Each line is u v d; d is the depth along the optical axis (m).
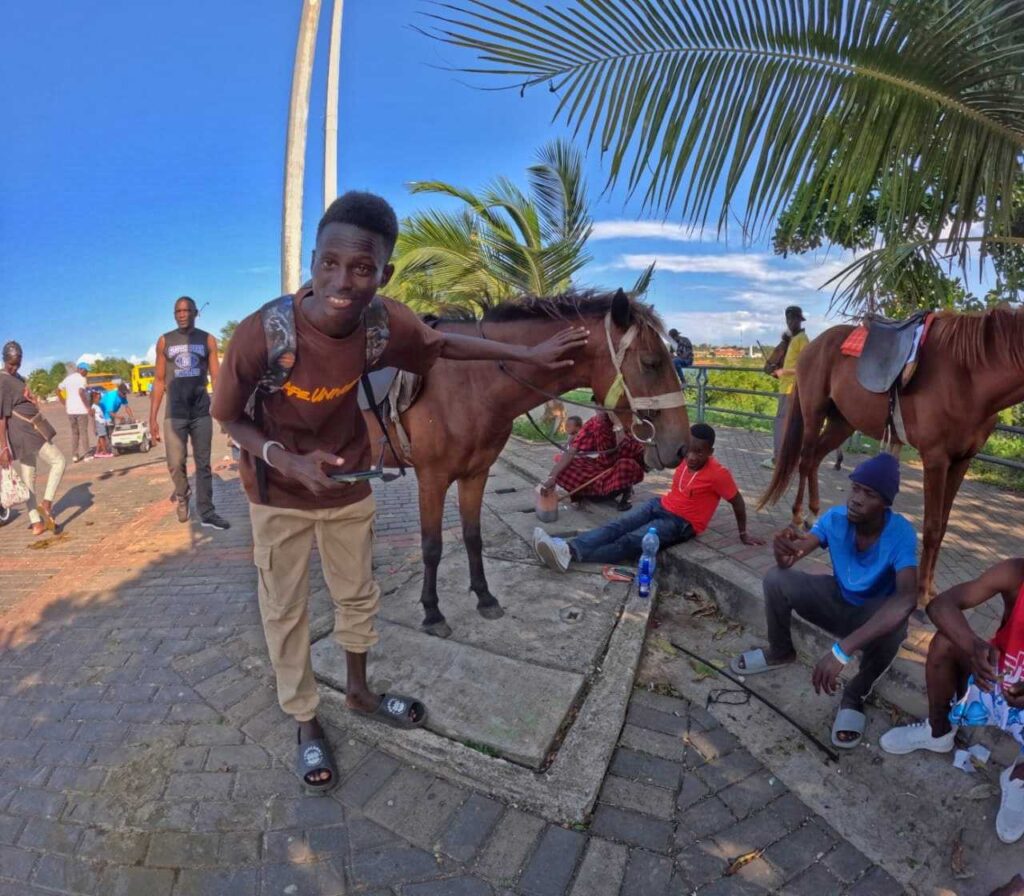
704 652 3.61
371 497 2.63
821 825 2.48
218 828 2.45
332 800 2.57
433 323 3.62
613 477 5.46
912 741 2.76
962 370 3.40
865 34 2.34
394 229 1.94
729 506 5.68
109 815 2.52
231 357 2.05
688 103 2.59
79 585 4.78
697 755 2.84
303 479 2.06
